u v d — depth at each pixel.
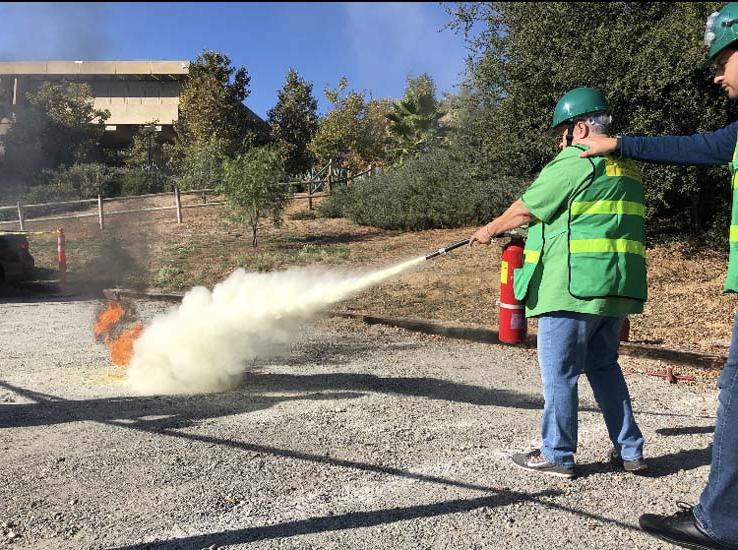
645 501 3.45
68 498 3.43
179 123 30.38
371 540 3.01
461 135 17.45
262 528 3.12
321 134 31.97
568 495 3.51
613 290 3.49
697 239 12.92
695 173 11.75
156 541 2.99
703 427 4.62
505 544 3.00
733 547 2.90
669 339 7.36
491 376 6.04
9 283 12.06
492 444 4.27
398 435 4.41
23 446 4.16
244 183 15.74
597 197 3.49
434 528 3.13
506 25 14.07
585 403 5.21
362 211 19.02
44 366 6.22
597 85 11.66
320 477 3.72
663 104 11.64
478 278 11.27
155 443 4.21
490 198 16.53
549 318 3.64
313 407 5.00
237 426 4.55
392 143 32.31
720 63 3.07
